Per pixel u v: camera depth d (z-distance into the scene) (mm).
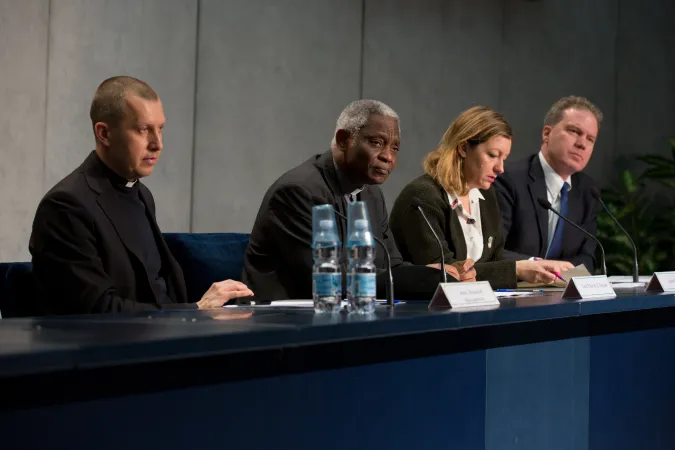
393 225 4562
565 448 2947
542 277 4137
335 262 2660
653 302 3375
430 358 2387
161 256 3689
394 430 2266
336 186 3887
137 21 6340
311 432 2037
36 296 3285
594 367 3109
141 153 3443
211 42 6750
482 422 2574
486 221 4727
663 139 9531
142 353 1639
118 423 1636
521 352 2742
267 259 3879
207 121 6750
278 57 7133
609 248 8508
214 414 1818
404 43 7934
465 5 8344
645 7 9492
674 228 8703
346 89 7562
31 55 5879
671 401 3561
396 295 3336
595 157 9172
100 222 3357
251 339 1833
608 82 9289
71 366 1536
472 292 2734
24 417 1491
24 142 5852
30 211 5879
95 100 3443
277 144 7133
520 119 8727
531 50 8805
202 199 6734
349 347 2139
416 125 8016
